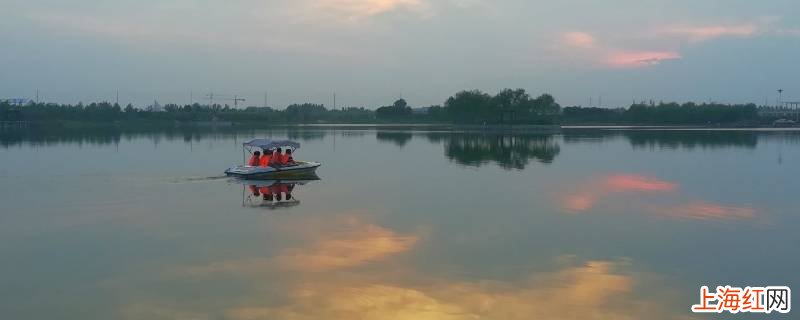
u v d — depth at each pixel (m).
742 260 18.19
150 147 67.31
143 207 26.97
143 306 14.19
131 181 36.03
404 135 105.12
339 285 15.62
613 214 25.39
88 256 18.48
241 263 17.61
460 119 174.75
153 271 16.88
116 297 14.81
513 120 159.62
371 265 17.41
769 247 19.78
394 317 13.51
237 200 28.98
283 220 23.88
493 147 70.19
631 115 190.38
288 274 16.52
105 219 24.19
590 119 195.00
